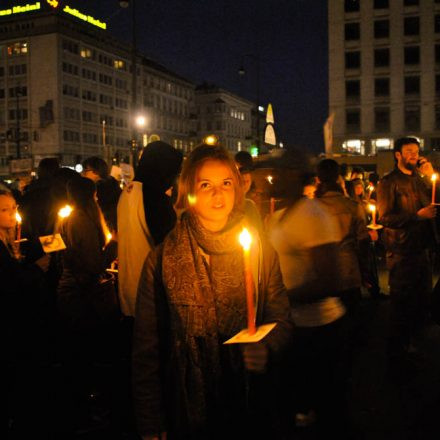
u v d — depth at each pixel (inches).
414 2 2299.5
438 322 129.9
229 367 88.7
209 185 89.7
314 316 131.7
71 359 172.9
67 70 2920.8
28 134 2950.3
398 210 202.1
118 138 3336.6
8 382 146.9
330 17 2383.1
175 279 89.3
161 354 93.9
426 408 166.7
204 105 4079.7
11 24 2955.2
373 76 2353.6
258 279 92.5
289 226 130.7
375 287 330.3
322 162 168.4
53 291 198.1
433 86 2306.8
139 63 3449.8
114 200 262.1
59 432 154.6
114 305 180.5
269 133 522.9
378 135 2359.7
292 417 137.9
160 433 92.0
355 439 141.3
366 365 210.4
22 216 232.1
